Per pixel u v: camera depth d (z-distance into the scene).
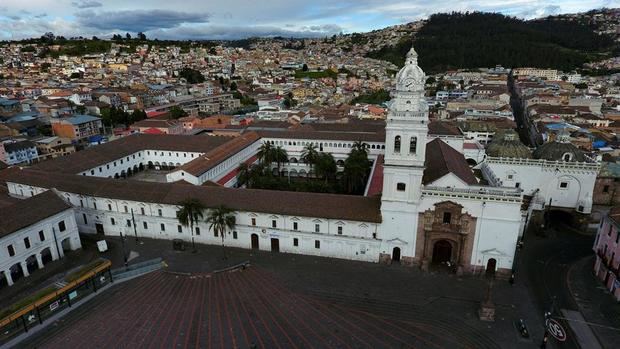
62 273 81.25
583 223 99.12
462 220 75.38
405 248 80.62
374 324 64.62
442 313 67.50
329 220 82.31
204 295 72.50
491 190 74.50
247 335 61.72
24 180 109.00
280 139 149.62
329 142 144.88
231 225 85.31
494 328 64.00
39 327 64.75
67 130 194.75
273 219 85.75
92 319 66.44
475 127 172.50
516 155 103.12
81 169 124.00
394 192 77.12
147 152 153.88
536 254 87.94
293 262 83.50
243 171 122.19
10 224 77.19
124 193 95.25
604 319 66.38
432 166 88.12
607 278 75.19
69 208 88.56
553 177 100.81
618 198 105.00
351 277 77.81
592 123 189.25
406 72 71.25
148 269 81.50
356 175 116.62
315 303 69.88
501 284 75.62
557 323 65.19
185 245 91.50
